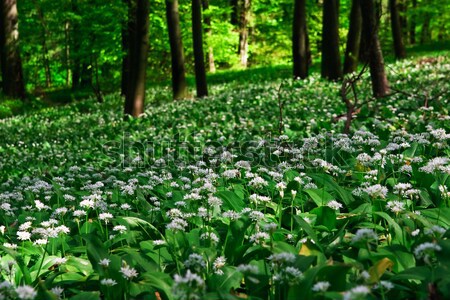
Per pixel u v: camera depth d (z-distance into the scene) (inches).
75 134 538.0
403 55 1095.0
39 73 1689.2
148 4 606.5
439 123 285.0
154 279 103.7
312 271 93.2
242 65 1630.2
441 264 93.4
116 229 140.7
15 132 641.0
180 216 146.6
